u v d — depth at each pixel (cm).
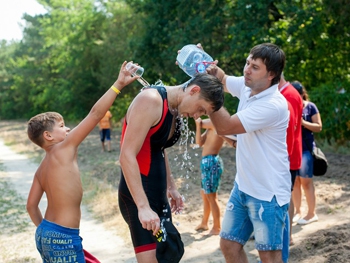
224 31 1695
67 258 337
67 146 343
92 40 3077
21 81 4547
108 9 2955
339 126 1261
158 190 333
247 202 355
